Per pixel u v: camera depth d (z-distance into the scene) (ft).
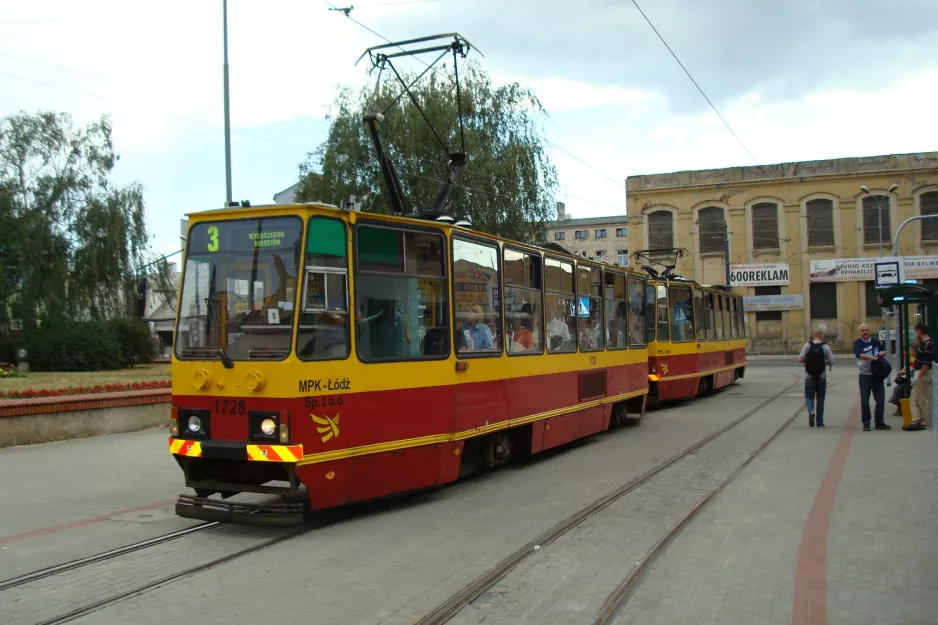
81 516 27.45
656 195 167.94
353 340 25.88
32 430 45.52
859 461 35.45
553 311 40.06
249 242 25.35
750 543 22.53
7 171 103.76
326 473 24.68
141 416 52.16
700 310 73.56
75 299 104.94
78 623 16.83
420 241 29.09
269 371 24.08
